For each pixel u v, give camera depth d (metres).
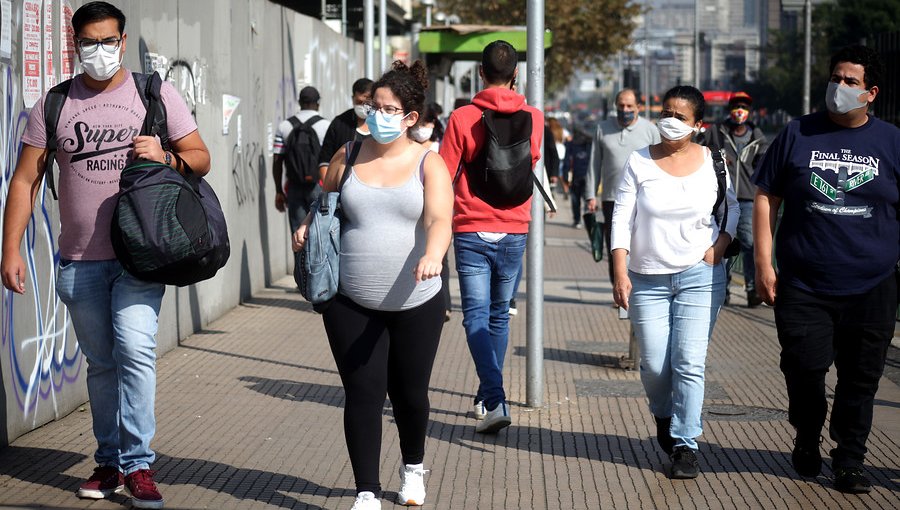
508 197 6.75
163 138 5.26
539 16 7.39
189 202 5.12
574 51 45.06
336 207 5.11
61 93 5.23
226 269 11.60
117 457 5.48
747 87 96.31
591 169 11.23
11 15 6.25
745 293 13.90
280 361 9.11
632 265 6.07
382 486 5.84
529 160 6.77
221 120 11.30
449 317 11.41
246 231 12.63
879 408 7.77
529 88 7.45
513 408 7.65
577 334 10.91
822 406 5.82
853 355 5.74
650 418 7.41
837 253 5.59
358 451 5.18
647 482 5.98
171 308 9.52
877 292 5.63
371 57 14.39
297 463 6.20
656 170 5.97
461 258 6.88
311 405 7.61
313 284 5.03
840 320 5.71
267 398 7.79
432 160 5.11
